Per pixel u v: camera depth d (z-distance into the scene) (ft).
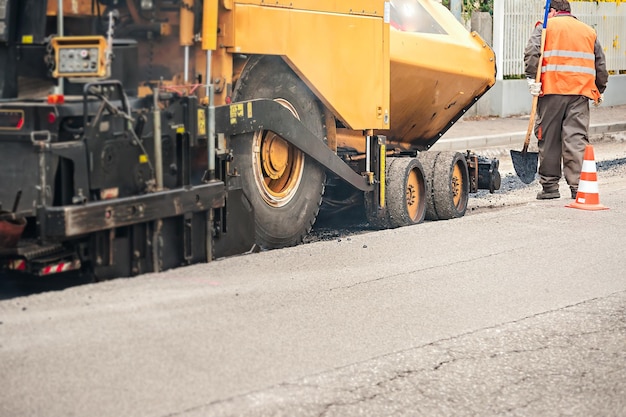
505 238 29.78
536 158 39.06
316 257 26.71
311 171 30.91
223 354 18.39
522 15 76.64
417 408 16.61
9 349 17.99
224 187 25.99
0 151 21.99
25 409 15.57
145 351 18.25
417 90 37.17
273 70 29.25
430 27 38.27
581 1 83.10
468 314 21.79
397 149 37.29
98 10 26.04
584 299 23.24
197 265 25.00
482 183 39.88
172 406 15.92
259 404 16.28
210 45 25.85
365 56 32.14
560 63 37.70
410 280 24.47
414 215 34.99
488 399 17.16
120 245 23.00
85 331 19.11
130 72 24.70
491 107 74.74
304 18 29.48
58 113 22.09
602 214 34.04
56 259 21.90
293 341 19.38
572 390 17.71
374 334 20.13
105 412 15.57
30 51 24.14
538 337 20.47
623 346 20.07
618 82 85.97
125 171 22.82
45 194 21.29
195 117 25.00
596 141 65.62
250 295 22.36
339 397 16.81
